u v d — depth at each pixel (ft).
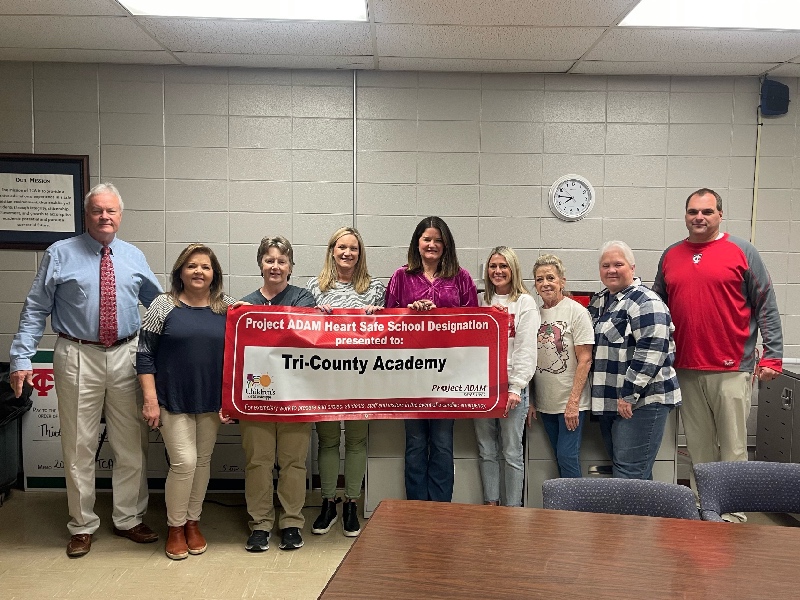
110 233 10.00
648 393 9.91
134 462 10.71
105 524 11.41
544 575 4.75
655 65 13.01
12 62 13.19
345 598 4.40
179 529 10.19
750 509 7.02
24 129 13.34
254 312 10.08
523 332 10.24
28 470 12.89
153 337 9.91
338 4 10.11
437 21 10.68
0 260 13.51
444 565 4.90
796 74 13.51
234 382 10.07
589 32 11.12
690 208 10.84
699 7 10.05
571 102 13.74
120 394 10.37
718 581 4.67
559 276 10.50
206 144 13.61
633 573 4.79
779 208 13.94
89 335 10.07
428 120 13.73
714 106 13.79
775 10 10.11
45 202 13.42
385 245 13.92
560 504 6.58
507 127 13.76
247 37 11.59
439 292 10.57
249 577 9.46
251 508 10.53
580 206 13.83
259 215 13.76
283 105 13.61
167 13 10.50
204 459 10.34
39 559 9.98
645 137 13.82
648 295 9.91
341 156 13.74
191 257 9.86
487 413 10.31
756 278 10.71
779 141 13.83
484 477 10.82
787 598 4.44
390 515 5.90
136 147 13.50
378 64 13.14
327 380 10.29
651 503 6.61
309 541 10.77
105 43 11.99
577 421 10.31
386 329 10.33
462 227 13.89
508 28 10.98
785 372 12.19
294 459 10.39
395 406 10.41
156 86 13.44
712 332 10.73
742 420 10.83
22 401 12.55
